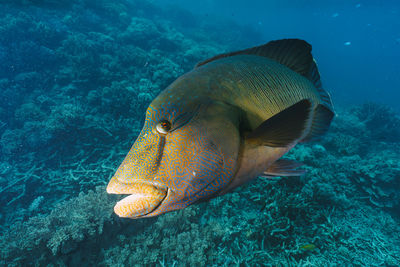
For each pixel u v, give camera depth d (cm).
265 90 99
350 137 1039
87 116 888
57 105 1019
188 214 552
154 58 1444
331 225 600
